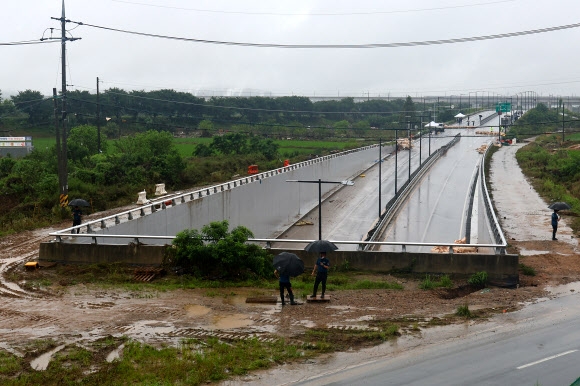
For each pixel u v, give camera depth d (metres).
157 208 39.56
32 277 25.36
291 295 21.33
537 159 94.06
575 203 54.56
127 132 117.25
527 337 17.91
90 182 55.72
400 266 26.97
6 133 112.50
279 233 57.66
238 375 14.76
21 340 17.12
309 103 158.25
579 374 15.01
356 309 20.69
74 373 14.56
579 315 20.27
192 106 131.50
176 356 15.94
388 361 15.84
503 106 158.62
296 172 69.12
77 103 118.44
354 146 120.06
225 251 25.44
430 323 19.17
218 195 46.16
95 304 21.19
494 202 56.56
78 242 30.00
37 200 46.78
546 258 30.72
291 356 16.02
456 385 14.25
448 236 51.53
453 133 165.25
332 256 27.47
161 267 26.58
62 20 41.84
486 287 24.97
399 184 85.44
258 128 130.88
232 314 20.02
